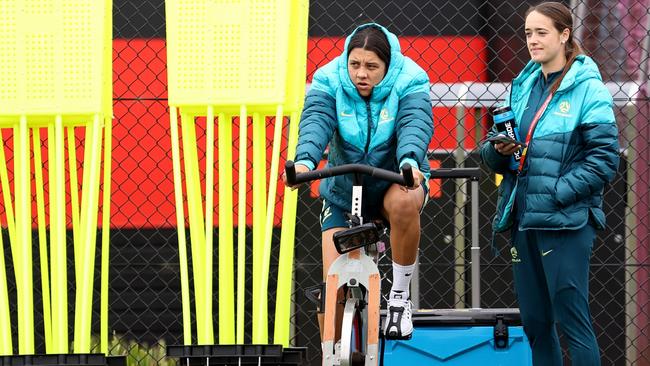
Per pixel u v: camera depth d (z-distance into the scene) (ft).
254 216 43.09
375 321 35.45
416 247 39.19
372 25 39.09
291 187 35.14
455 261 53.16
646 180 52.60
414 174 34.60
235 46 43.01
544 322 43.83
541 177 41.70
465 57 53.88
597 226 42.52
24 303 42.52
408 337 39.37
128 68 54.08
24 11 43.19
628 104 52.75
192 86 43.06
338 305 37.24
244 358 39.37
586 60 42.32
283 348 39.75
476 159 54.03
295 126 43.62
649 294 52.90
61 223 42.47
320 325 39.96
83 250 43.16
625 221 53.26
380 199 39.60
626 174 52.85
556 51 42.19
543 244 42.16
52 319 43.93
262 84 42.88
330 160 41.06
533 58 42.45
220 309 42.91
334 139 40.19
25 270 42.55
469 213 54.08
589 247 42.16
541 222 41.55
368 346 35.37
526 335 44.57
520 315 44.47
